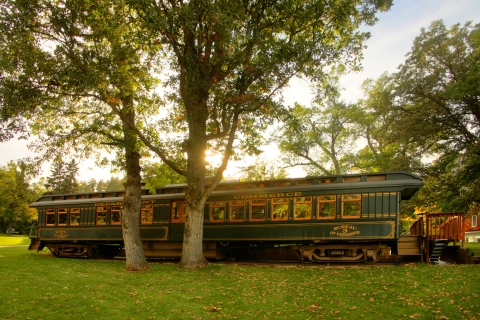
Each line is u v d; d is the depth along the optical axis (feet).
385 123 87.76
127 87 51.47
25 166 54.90
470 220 137.59
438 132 80.48
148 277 46.85
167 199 67.92
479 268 44.96
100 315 32.68
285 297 37.42
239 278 45.44
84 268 54.44
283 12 50.70
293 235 57.62
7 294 37.76
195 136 53.62
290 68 49.70
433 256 54.95
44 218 80.12
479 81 69.97
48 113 58.18
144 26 45.93
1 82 50.14
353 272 46.60
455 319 30.04
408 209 79.36
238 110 52.90
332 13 51.11
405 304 33.73
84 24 51.01
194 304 35.73
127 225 54.34
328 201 56.13
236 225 61.46
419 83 79.92
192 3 46.88
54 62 51.03
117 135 59.26
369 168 102.63
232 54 49.60
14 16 47.34
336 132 108.47
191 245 53.36
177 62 54.49
